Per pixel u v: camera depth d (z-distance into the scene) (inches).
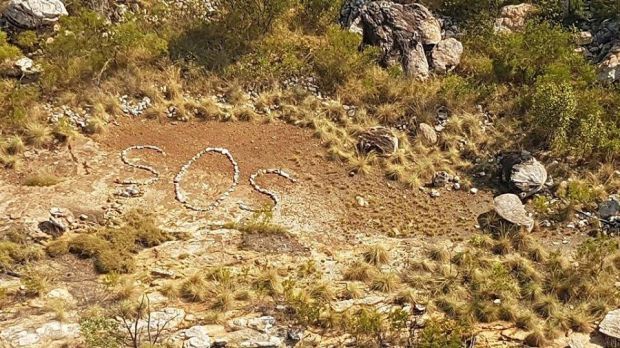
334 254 519.8
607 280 497.0
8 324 407.2
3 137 597.9
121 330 410.9
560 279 500.4
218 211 555.8
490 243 535.8
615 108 661.9
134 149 618.5
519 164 602.2
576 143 622.8
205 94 691.4
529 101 673.0
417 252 527.2
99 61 676.7
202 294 452.1
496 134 655.8
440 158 633.6
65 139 609.0
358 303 463.2
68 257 480.1
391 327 429.1
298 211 566.6
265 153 632.4
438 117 679.1
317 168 620.1
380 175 615.2
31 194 538.3
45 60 669.9
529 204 585.6
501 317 461.1
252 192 583.2
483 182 613.9
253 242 519.2
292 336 420.5
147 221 526.6
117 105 653.3
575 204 576.1
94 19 685.9
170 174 592.7
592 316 465.7
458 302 469.7
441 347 402.9
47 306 425.7
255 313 441.4
